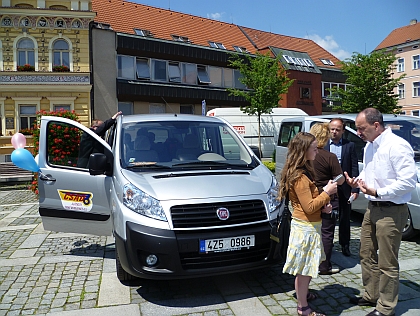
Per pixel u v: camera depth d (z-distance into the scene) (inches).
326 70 1462.8
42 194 223.3
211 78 1147.3
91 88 920.3
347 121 316.8
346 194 219.9
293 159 144.2
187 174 184.9
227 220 163.5
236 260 164.4
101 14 1110.4
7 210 402.3
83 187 216.1
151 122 223.1
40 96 893.8
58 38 908.6
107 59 954.1
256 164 211.0
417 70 1820.9
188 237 158.7
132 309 163.0
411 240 254.8
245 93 987.3
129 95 983.6
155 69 1043.9
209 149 217.3
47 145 224.1
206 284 187.8
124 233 165.6
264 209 172.4
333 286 182.5
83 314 159.8
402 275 193.8
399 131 290.4
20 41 892.0
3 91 875.4
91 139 221.9
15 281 198.4
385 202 145.3
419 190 235.0
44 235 288.2
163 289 182.7
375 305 161.9
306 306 150.2
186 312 159.3
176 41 1074.7
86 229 221.0
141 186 172.1
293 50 1455.5
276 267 207.9
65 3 916.0
